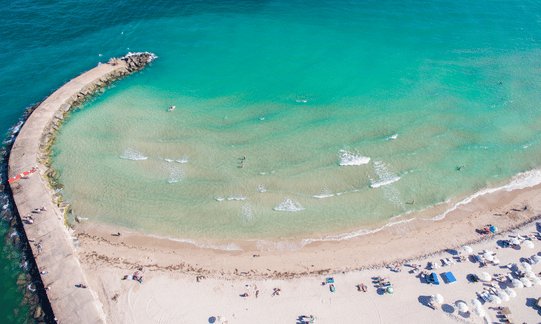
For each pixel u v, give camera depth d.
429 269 32.25
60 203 38.00
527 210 37.28
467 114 49.94
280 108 51.34
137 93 54.28
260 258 33.53
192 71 58.25
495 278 31.14
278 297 30.42
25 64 57.28
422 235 35.31
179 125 48.59
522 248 33.47
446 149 44.81
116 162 43.28
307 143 45.72
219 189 40.12
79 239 34.78
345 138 46.41
